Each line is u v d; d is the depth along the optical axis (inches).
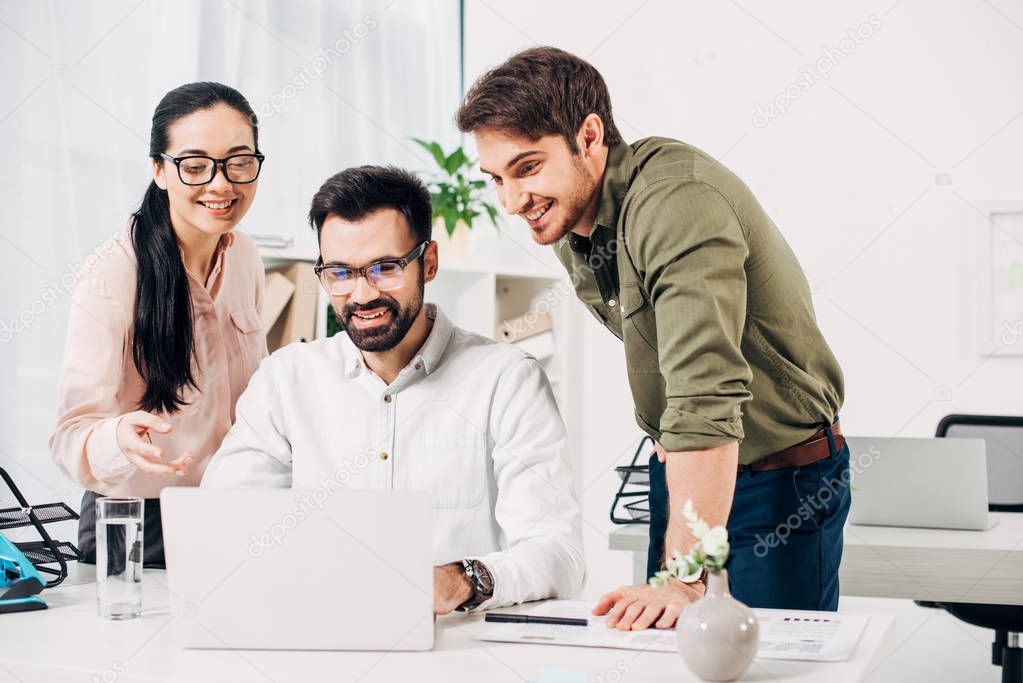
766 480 61.8
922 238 126.6
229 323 77.9
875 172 128.9
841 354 129.8
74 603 53.6
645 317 59.6
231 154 70.8
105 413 68.1
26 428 99.0
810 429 61.8
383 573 44.3
